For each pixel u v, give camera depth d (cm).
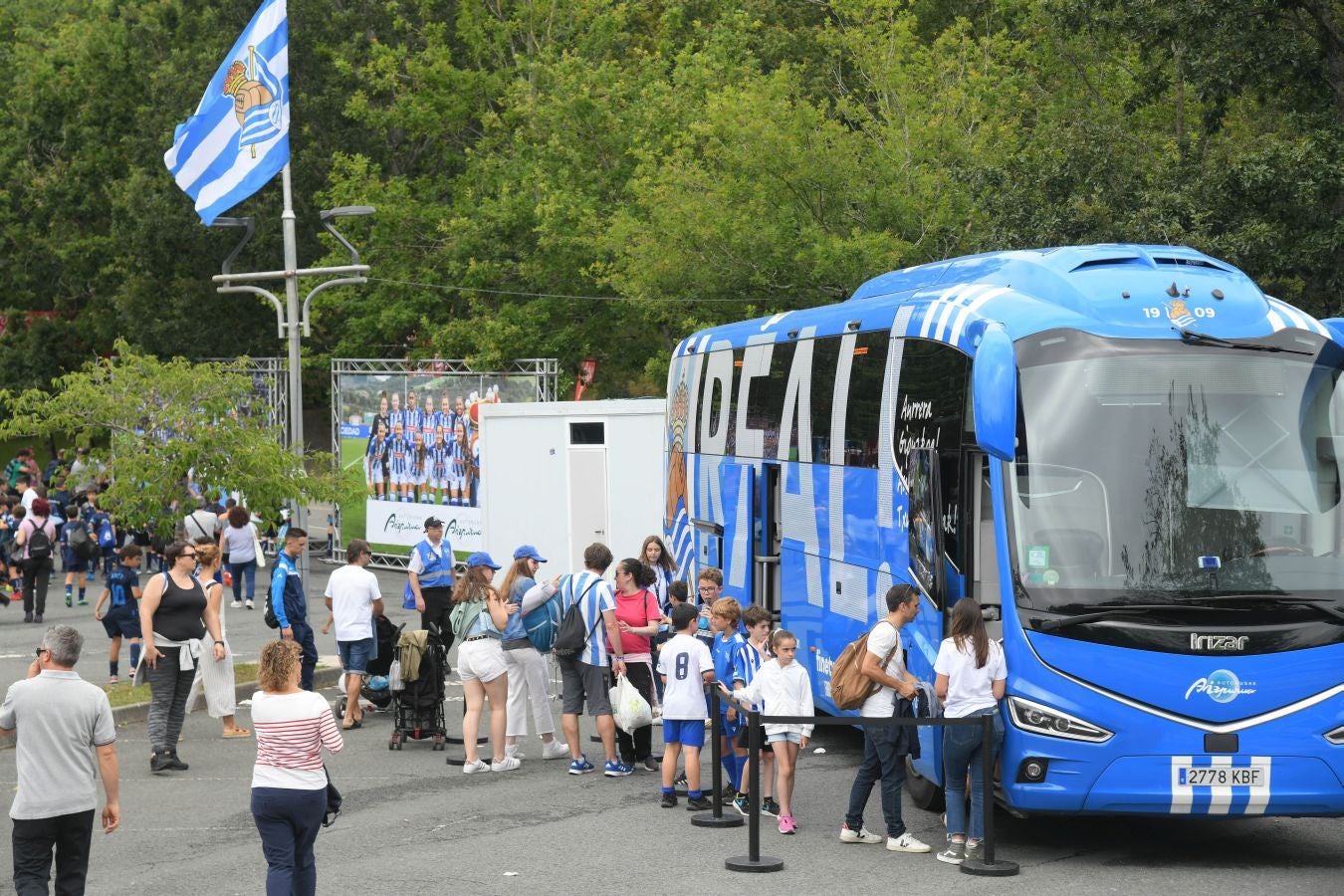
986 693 1056
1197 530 1049
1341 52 2525
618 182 4266
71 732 917
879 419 1328
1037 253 1236
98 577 3566
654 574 1465
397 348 4672
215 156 2559
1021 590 1056
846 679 1118
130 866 1115
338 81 4606
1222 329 1092
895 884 1015
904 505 1255
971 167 3002
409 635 1589
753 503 1703
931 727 1189
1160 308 1102
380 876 1057
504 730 1470
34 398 2147
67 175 4978
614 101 4353
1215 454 1063
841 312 1491
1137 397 1072
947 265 1375
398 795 1356
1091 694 1033
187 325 4553
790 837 1166
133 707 1780
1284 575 1047
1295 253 2367
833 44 4762
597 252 3962
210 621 1650
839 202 3347
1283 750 1029
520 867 1077
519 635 1502
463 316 4528
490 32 4853
